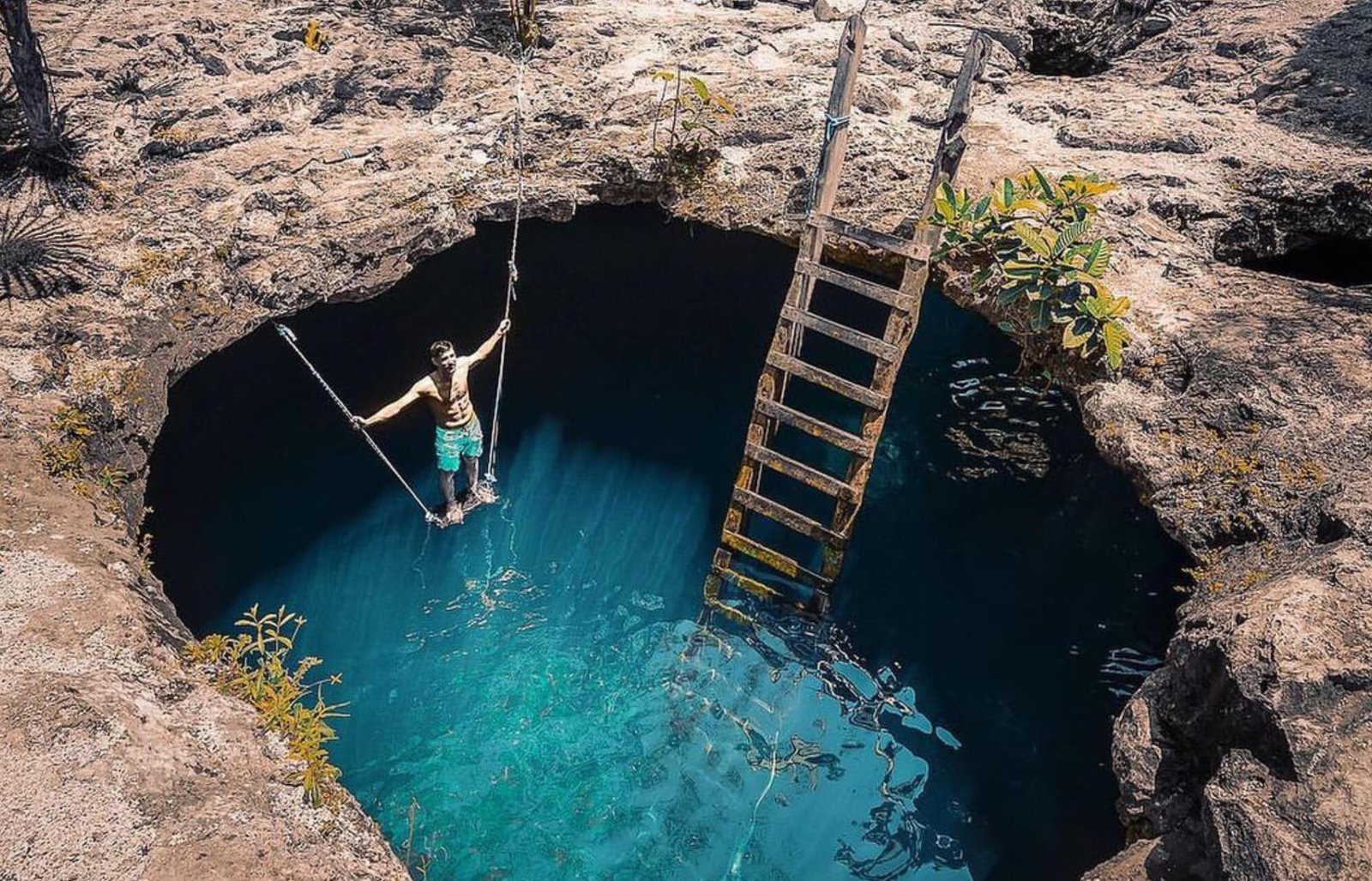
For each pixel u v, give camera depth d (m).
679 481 12.88
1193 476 9.81
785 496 12.83
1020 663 10.80
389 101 14.80
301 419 12.91
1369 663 7.09
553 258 14.80
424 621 11.20
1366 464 9.33
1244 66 15.93
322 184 13.25
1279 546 9.00
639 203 14.41
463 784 9.86
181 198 12.71
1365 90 14.61
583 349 14.27
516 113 14.10
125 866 6.35
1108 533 11.75
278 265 12.28
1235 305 11.48
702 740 10.33
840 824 9.56
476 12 16.73
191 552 11.23
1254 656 7.35
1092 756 9.98
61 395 10.12
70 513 8.99
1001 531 12.02
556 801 9.76
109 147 12.86
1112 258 12.17
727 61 16.05
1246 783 6.75
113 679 7.50
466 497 12.49
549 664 10.95
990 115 15.30
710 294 15.08
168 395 11.68
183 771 6.99
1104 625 10.92
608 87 15.20
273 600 11.14
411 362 13.75
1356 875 6.09
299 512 12.06
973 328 14.58
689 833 9.52
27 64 12.08
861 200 13.48
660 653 11.13
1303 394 10.12
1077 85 16.55
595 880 9.16
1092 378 11.15
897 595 11.60
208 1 15.92
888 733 10.37
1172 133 14.15
